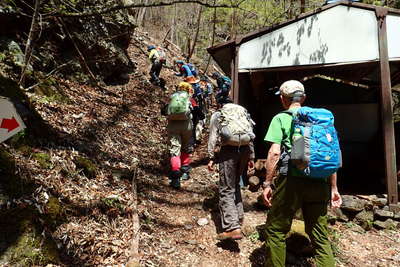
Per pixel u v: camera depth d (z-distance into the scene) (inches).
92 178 142.2
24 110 139.6
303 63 197.2
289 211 97.7
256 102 315.3
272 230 100.7
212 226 140.4
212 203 159.0
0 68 173.5
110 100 268.5
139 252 108.7
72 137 166.7
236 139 125.1
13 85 145.7
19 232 90.0
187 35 850.1
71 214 110.7
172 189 171.8
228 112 131.3
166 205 151.8
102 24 295.3
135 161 186.5
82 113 207.8
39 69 216.2
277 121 100.7
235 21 462.6
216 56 231.1
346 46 188.2
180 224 137.6
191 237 129.6
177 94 174.9
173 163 171.9
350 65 191.9
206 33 831.1
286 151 99.2
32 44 170.2
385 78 174.7
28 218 94.1
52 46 235.9
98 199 125.2
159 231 127.3
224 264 115.3
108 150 181.3
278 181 101.0
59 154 139.7
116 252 103.7
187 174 191.2
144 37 626.8
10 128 81.1
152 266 104.7
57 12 163.9
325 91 314.2
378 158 264.1
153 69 372.2
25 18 208.5
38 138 139.9
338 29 190.7
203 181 191.3
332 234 138.3
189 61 650.8
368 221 148.6
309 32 197.3
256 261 118.3
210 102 430.0
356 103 297.7
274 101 315.3
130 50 465.4
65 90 225.8
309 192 96.6
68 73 250.5
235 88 210.2
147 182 167.6
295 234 121.4
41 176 117.6
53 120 173.2
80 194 123.3
